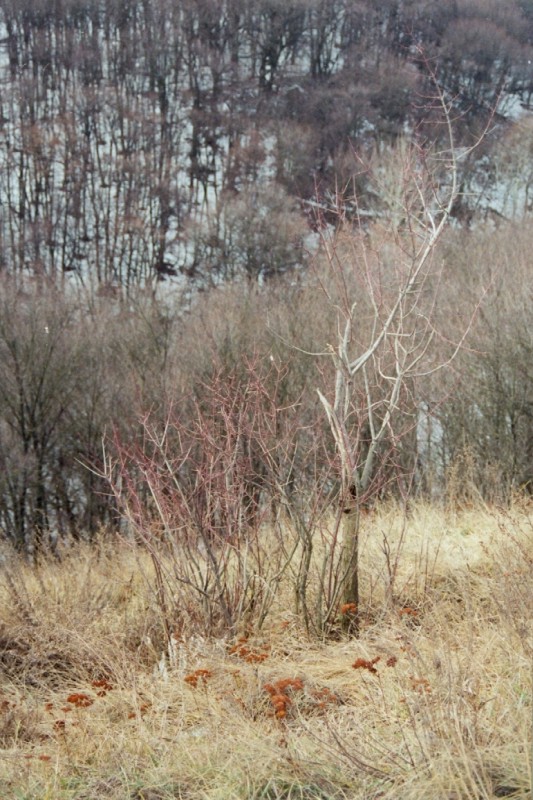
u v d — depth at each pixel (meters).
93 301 24.55
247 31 70.44
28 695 5.32
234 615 5.92
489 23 45.88
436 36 44.50
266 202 34.84
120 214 52.50
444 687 3.78
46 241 49.62
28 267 47.09
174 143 62.22
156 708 4.76
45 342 20.05
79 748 4.37
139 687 5.12
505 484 13.40
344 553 5.71
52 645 6.09
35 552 14.70
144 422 6.46
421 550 6.45
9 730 4.75
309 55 69.19
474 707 3.60
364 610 5.97
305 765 3.60
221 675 4.97
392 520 8.05
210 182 58.69
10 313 20.48
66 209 51.25
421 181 5.93
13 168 58.00
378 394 9.32
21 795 3.80
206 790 3.63
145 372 20.05
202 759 3.90
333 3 68.31
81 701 4.99
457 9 47.78
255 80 67.81
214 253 34.66
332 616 5.80
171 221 53.44
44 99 65.25
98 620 6.55
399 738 3.85
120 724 4.63
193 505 6.08
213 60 66.19
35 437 20.00
